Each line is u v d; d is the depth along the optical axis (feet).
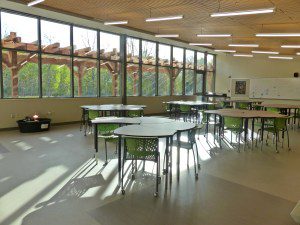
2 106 21.90
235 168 13.20
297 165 13.87
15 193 9.66
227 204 9.10
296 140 20.74
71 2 19.27
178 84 40.63
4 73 22.24
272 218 8.20
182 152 16.14
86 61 28.27
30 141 18.29
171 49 38.70
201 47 39.14
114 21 23.71
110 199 9.30
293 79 38.86
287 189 10.57
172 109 28.81
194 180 11.35
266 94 41.37
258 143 19.34
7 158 14.05
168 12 20.92
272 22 22.33
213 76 46.73
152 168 12.82
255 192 10.20
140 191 10.05
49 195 9.54
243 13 17.24
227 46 36.19
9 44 22.30
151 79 36.37
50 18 24.41
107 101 30.25
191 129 11.78
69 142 18.10
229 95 44.86
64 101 26.08
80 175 11.64
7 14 21.95
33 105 23.85
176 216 8.19
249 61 43.37
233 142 19.57
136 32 29.66
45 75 24.91
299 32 25.38
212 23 23.72
